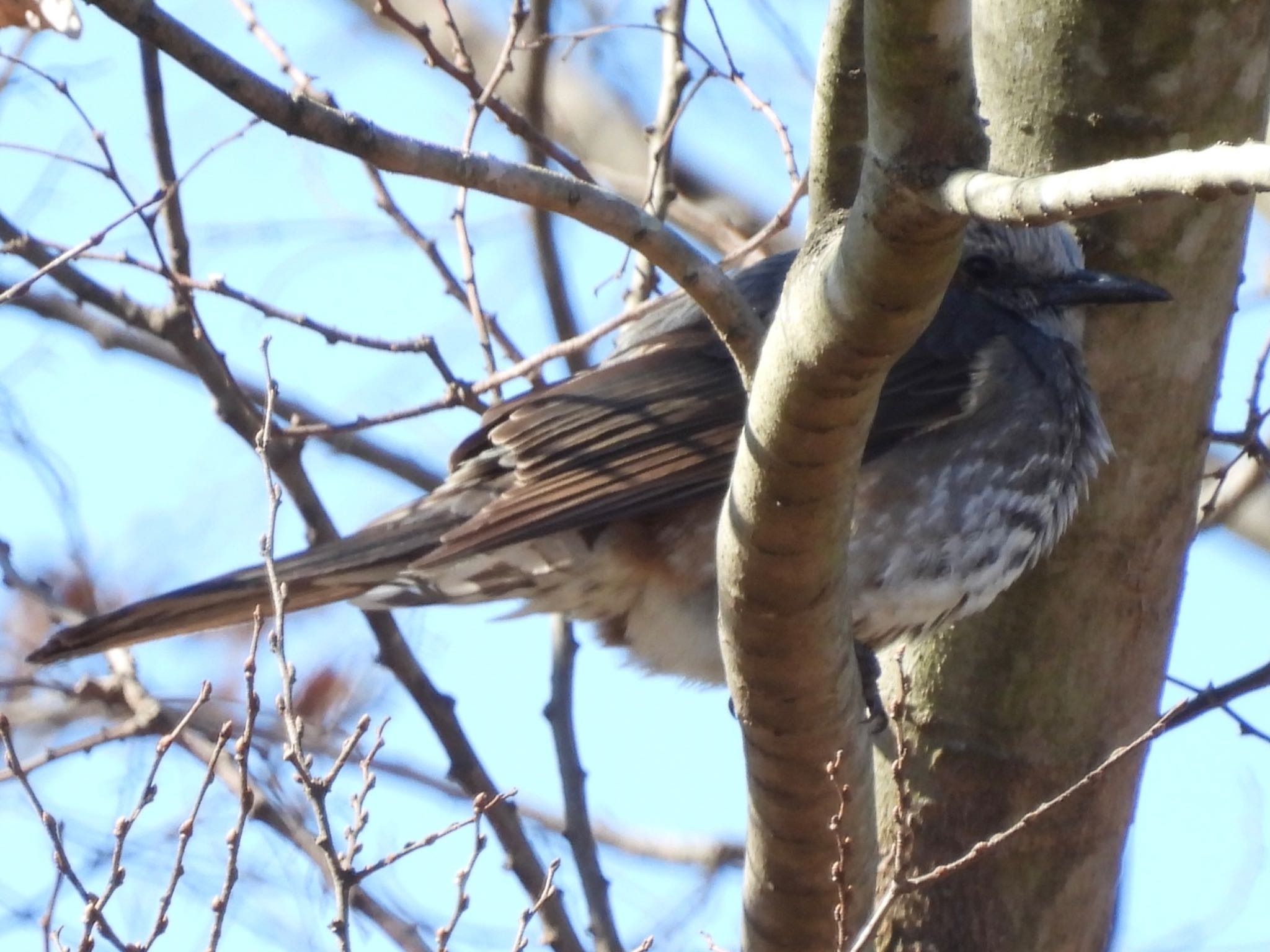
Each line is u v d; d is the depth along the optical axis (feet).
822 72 29.53
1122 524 32.58
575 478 34.17
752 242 38.37
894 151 19.93
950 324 35.45
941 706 33.06
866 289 21.13
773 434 23.24
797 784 26.20
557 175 24.34
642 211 24.98
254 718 26.84
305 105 21.89
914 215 20.10
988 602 33.24
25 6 31.55
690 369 35.19
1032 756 32.55
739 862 47.14
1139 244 32.37
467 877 27.25
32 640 44.32
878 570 33.83
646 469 34.17
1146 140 30.99
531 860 36.94
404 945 36.09
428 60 38.06
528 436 34.83
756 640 25.13
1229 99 31.09
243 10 37.09
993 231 36.65
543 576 35.01
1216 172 16.61
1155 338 32.27
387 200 39.55
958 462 34.24
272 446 37.37
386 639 37.91
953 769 32.71
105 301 37.17
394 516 35.86
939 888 32.42
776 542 24.13
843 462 23.47
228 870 25.58
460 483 35.86
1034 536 33.24
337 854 26.86
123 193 35.01
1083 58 31.14
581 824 38.40
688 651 35.14
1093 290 31.96
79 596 45.47
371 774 27.09
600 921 37.50
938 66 19.30
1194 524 33.19
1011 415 34.45
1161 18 30.76
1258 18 31.01
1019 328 35.76
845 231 21.27
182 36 20.98
